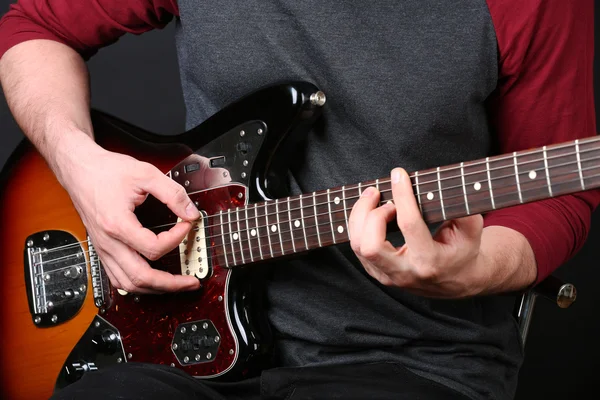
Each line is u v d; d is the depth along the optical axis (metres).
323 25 1.79
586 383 3.31
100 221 1.85
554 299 1.83
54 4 2.26
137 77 3.76
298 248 1.69
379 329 1.75
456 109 1.76
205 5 1.94
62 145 2.00
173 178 1.94
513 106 1.84
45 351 2.13
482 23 1.72
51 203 2.15
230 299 1.83
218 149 1.88
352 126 1.80
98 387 1.65
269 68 1.87
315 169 1.85
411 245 1.44
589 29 1.82
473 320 1.81
